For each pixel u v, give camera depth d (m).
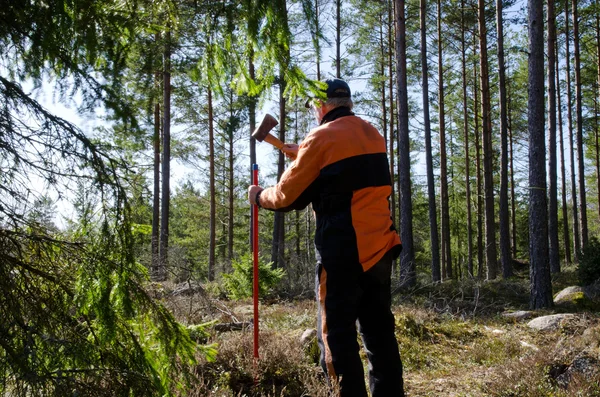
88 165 1.83
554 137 15.23
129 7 2.07
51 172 1.79
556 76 23.27
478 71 23.16
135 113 1.96
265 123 3.01
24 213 1.78
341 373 2.33
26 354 1.62
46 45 1.77
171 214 26.72
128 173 1.99
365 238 2.37
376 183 2.44
